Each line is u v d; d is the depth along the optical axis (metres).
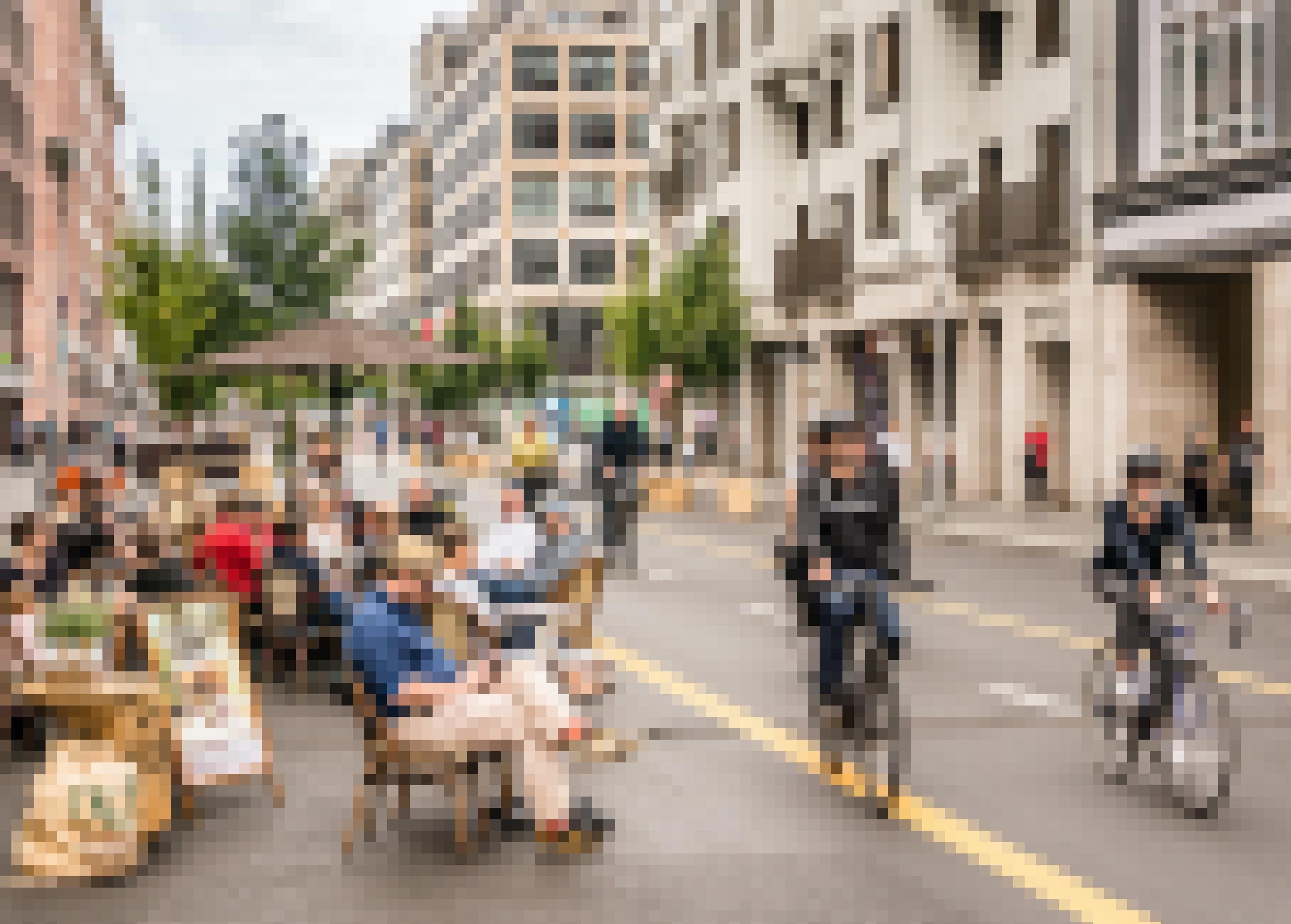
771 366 44.00
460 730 5.93
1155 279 25.17
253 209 39.66
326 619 8.23
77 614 6.08
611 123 89.19
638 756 7.61
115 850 5.73
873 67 37.06
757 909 5.25
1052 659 10.79
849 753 6.83
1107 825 6.26
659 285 43.44
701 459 43.84
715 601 14.62
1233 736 6.79
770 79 43.34
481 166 93.06
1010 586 16.02
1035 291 27.78
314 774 7.25
